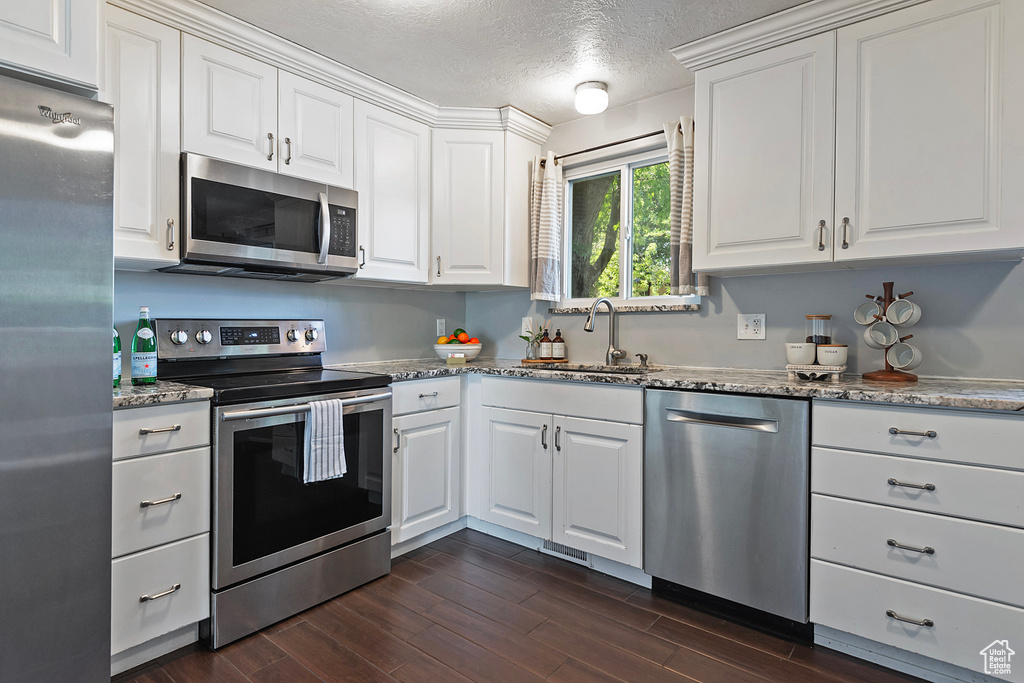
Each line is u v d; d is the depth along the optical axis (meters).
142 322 1.87
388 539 2.31
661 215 2.79
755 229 2.09
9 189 1.25
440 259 2.84
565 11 1.97
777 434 1.82
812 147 1.96
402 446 2.41
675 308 2.64
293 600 1.97
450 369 2.62
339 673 1.64
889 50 1.81
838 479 1.72
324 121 2.35
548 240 2.96
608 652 1.76
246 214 2.06
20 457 1.28
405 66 2.39
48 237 1.31
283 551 1.93
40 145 1.30
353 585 2.17
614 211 2.97
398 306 3.09
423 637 1.84
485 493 2.68
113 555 1.54
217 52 2.02
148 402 1.60
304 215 2.24
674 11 1.97
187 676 1.62
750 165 2.10
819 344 2.13
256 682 1.59
